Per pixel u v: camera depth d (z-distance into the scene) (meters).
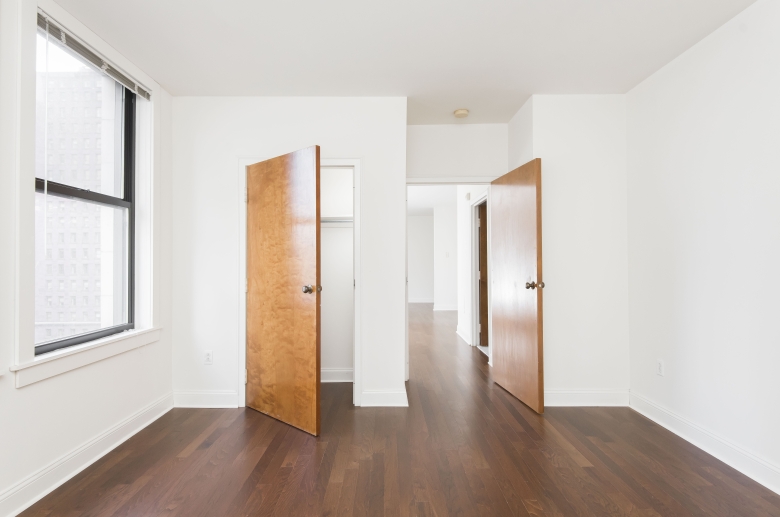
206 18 2.27
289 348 2.88
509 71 2.95
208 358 3.26
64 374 2.14
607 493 1.99
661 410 2.89
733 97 2.29
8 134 1.83
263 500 1.93
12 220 1.85
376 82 3.10
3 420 1.80
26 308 1.91
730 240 2.32
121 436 2.59
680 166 2.71
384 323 3.31
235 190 3.29
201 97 3.30
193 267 3.27
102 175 2.64
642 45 2.60
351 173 3.97
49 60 2.17
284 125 3.32
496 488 2.04
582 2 2.16
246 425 2.86
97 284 2.59
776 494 2.00
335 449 2.47
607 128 3.35
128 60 2.71
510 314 3.56
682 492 2.01
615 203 3.34
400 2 2.15
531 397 3.18
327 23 2.33
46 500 1.93
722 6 2.19
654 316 2.99
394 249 3.32
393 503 1.91
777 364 2.05
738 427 2.26
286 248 2.91
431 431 2.76
